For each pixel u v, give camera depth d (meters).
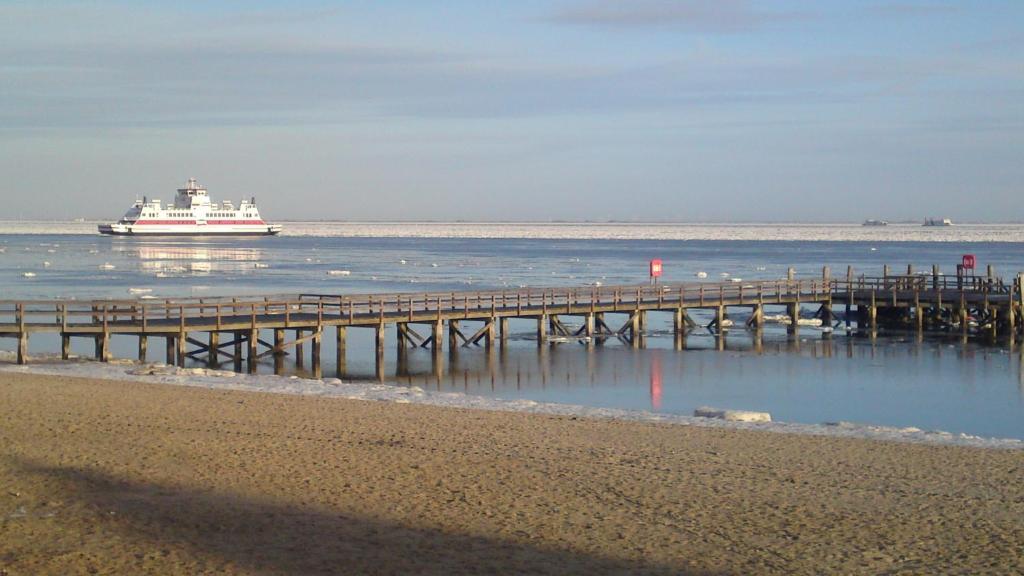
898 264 117.00
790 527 13.18
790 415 26.48
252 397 23.47
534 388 31.12
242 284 78.19
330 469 16.00
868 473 16.22
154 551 11.80
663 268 108.62
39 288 71.06
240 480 15.22
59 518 13.04
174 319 34.91
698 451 17.78
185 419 20.27
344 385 26.84
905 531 13.06
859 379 33.12
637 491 14.91
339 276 90.31
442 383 32.28
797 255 148.62
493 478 15.58
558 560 11.73
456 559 11.68
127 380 26.77
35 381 25.66
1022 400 29.08
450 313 39.44
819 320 51.47
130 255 130.62
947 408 27.73
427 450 17.55
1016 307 46.50
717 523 13.33
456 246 197.00
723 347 42.12
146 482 14.98
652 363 37.16
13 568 11.17
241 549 11.92
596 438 18.91
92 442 17.77
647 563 11.70
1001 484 15.59
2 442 17.61
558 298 59.00
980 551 12.28
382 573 11.17
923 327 49.38
